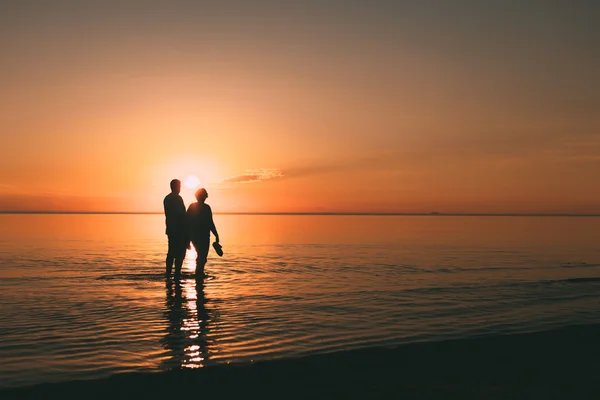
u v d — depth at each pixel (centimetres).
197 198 1327
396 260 1952
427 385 518
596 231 5262
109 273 1466
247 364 577
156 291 1139
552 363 593
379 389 506
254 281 1328
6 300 1012
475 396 489
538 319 861
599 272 1559
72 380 538
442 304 998
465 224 8719
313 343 699
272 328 786
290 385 516
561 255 2217
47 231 4588
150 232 4491
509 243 3119
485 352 633
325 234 4372
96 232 4434
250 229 5688
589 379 540
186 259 2102
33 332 752
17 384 524
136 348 668
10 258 1917
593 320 853
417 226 7288
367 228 6203
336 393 495
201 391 499
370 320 848
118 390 502
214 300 1030
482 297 1083
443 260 1961
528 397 487
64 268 1589
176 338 721
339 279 1379
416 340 717
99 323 812
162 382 523
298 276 1441
